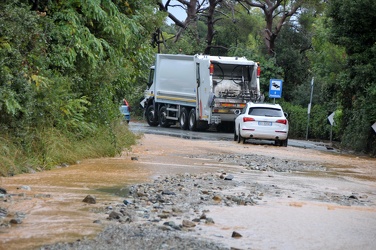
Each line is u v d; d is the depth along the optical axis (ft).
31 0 65.87
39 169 54.60
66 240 28.84
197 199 41.68
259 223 34.78
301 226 34.63
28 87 56.08
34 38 59.72
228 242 29.86
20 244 27.91
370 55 114.52
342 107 132.77
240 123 112.47
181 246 28.35
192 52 203.51
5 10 55.77
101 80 73.87
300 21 194.80
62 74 68.59
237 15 211.41
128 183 48.26
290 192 48.21
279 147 109.81
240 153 87.10
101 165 60.34
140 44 86.33
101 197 41.06
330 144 135.54
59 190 43.42
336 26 118.11
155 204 38.93
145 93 172.65
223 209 38.52
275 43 194.70
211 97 143.33
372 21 112.88
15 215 33.96
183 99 156.15
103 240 28.89
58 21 68.54
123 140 82.07
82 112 70.95
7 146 52.70
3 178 48.78
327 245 30.48
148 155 74.08
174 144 95.45
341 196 47.85
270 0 193.88
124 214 34.96
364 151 116.06
